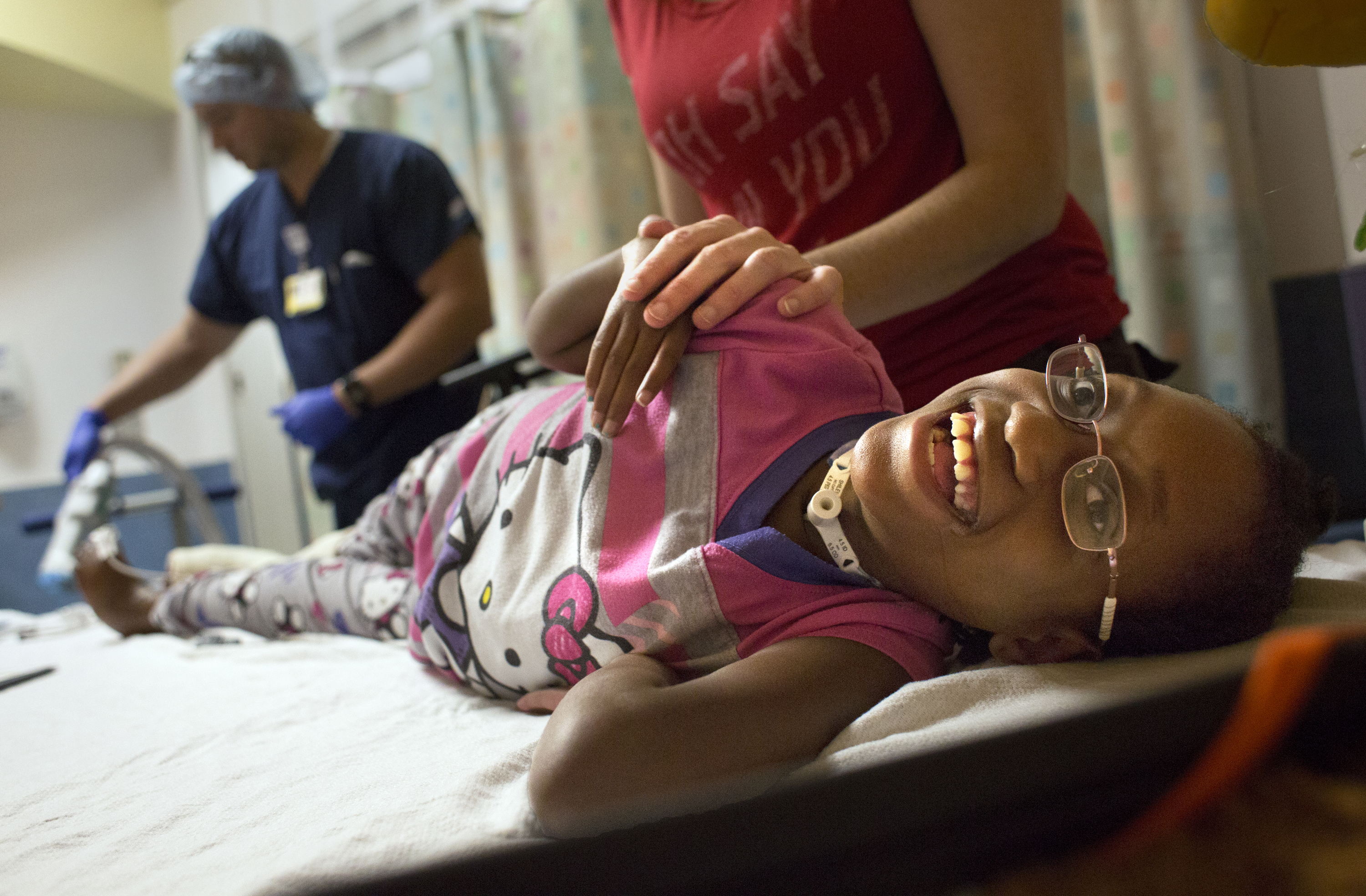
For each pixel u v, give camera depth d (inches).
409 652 45.2
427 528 44.8
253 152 76.3
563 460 37.1
